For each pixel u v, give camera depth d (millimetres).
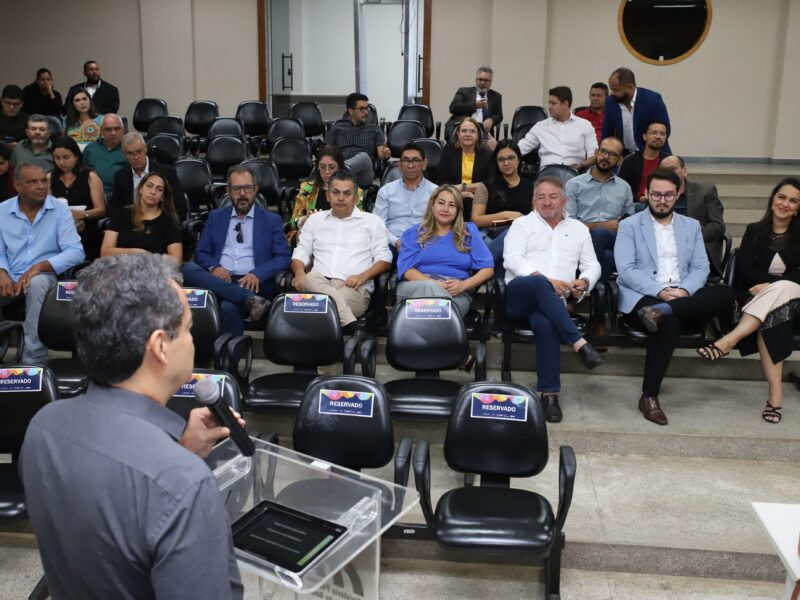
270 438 2773
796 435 3504
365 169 5566
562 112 5871
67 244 4281
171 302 1188
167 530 1061
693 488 3271
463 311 3977
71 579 1144
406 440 2680
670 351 3607
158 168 4965
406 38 9492
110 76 9258
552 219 4059
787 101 8133
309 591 1628
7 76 9359
